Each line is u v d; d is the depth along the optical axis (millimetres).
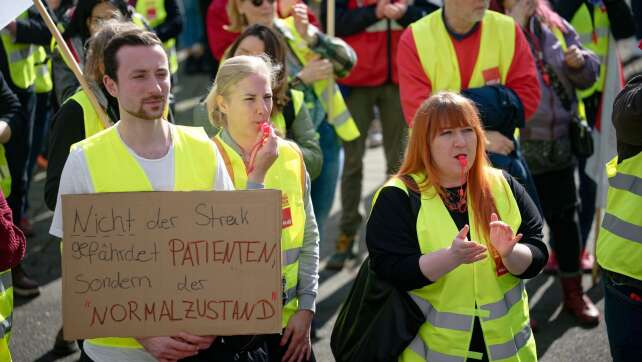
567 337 5945
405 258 3756
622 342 4086
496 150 5059
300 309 4086
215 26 6855
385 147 7402
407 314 3820
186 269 3303
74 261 3279
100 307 3291
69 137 4367
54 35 4105
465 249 3547
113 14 5281
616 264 4051
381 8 6934
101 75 4281
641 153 4004
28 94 6973
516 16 5938
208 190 3400
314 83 5980
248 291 3314
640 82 3986
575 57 5926
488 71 5332
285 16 6539
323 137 6055
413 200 3852
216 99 4133
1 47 6793
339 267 7195
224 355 3615
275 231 3305
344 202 7227
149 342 3404
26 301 6645
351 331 4008
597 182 6699
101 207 3275
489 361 3764
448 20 5340
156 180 3420
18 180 6691
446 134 3805
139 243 3289
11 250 3719
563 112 6008
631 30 6730
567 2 6785
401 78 5453
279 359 4094
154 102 3348
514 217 3877
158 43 3389
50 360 5730
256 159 3600
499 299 3803
